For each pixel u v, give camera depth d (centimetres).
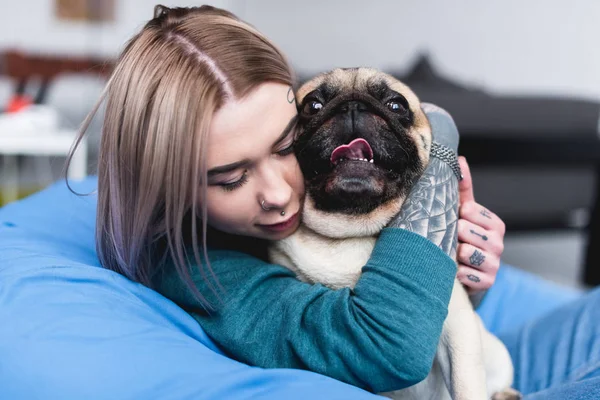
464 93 355
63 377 85
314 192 118
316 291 107
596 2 600
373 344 97
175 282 118
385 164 113
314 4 752
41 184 443
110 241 116
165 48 107
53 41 515
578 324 168
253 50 107
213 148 101
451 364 114
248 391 91
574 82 622
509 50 666
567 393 126
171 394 86
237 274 111
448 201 115
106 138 111
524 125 338
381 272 103
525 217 352
